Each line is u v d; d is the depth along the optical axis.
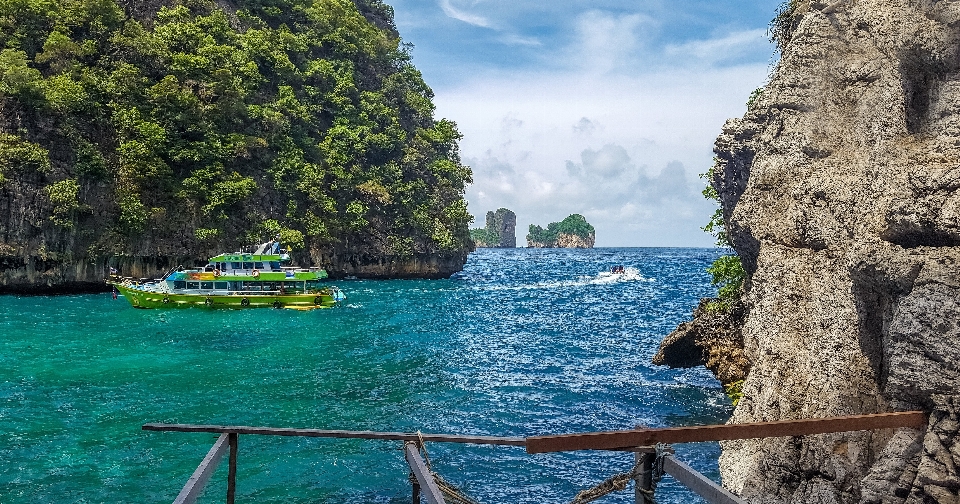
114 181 79.88
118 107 82.56
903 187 12.62
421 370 35.31
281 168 98.75
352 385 31.47
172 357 36.78
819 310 14.40
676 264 174.62
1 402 26.58
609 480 7.94
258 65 107.25
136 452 21.31
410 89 140.25
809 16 18.50
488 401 28.77
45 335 43.19
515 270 141.62
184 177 87.38
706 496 6.71
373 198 109.44
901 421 10.02
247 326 49.28
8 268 71.44
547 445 7.38
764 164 18.19
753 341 17.86
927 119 14.43
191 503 7.15
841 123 16.72
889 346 11.42
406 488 19.19
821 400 13.25
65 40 80.69
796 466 13.35
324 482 19.50
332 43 124.25
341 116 115.12
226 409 26.62
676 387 30.92
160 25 96.94
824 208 15.30
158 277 83.25
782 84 18.41
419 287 92.94
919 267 10.82
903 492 10.73
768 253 16.86
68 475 19.33
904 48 14.67
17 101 74.31
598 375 34.00
